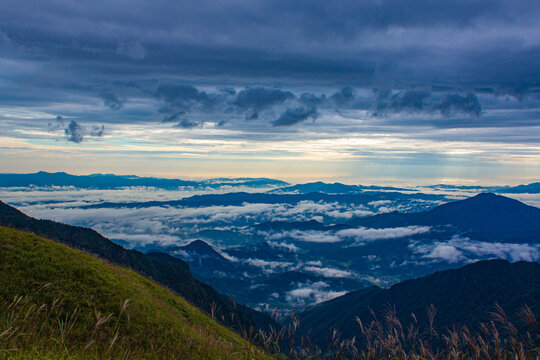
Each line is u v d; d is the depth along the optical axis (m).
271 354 8.46
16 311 13.35
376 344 7.03
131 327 15.97
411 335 6.96
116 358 10.09
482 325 6.62
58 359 8.95
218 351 12.40
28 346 9.48
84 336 12.24
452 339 6.60
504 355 6.14
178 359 11.60
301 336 8.23
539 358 5.88
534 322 6.15
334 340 7.63
